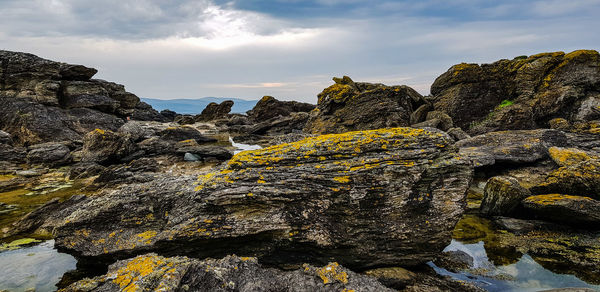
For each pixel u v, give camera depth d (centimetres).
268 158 917
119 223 845
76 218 833
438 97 3531
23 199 1451
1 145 2298
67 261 868
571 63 3109
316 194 820
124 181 1684
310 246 788
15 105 2828
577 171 1232
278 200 798
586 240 995
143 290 487
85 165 2061
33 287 747
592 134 2097
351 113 3269
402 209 847
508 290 761
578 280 786
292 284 581
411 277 766
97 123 3228
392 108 3100
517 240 1024
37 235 1041
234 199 789
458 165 882
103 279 549
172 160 2348
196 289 527
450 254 934
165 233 775
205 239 762
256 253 796
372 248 814
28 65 3100
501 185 1227
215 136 4316
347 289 570
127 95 4062
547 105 3098
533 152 1798
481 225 1169
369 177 852
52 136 2769
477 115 3325
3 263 852
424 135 950
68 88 3297
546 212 1109
